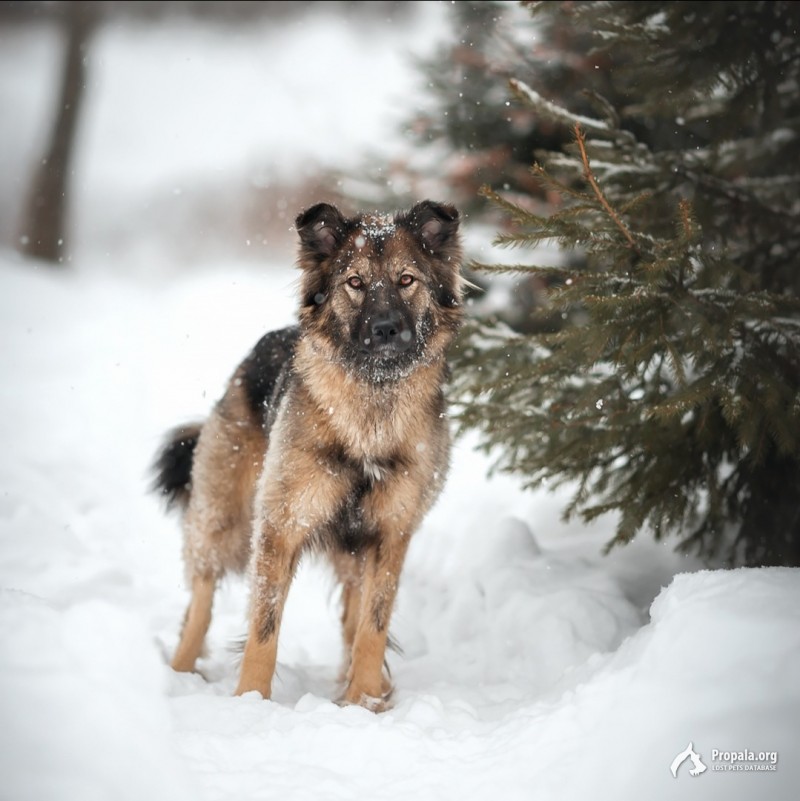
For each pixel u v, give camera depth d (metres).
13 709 3.45
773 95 6.75
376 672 5.42
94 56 29.00
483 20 9.62
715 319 5.48
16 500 8.45
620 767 3.58
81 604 3.94
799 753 3.38
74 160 23.47
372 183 9.59
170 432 6.88
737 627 3.91
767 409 5.20
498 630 6.39
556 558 7.27
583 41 9.01
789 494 6.20
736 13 6.57
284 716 4.51
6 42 30.03
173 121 29.45
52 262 22.61
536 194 9.20
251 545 5.62
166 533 8.89
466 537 8.57
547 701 4.64
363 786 3.85
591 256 5.99
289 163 26.84
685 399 5.20
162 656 6.20
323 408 5.30
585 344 5.54
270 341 6.45
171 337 15.42
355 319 5.35
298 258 5.72
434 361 5.66
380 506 5.47
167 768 3.58
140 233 25.56
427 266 5.66
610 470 6.73
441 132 9.57
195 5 31.03
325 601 7.75
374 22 31.20
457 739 4.23
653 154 6.85
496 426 6.38
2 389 12.00
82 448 10.38
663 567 6.95
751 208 6.88
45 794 3.18
